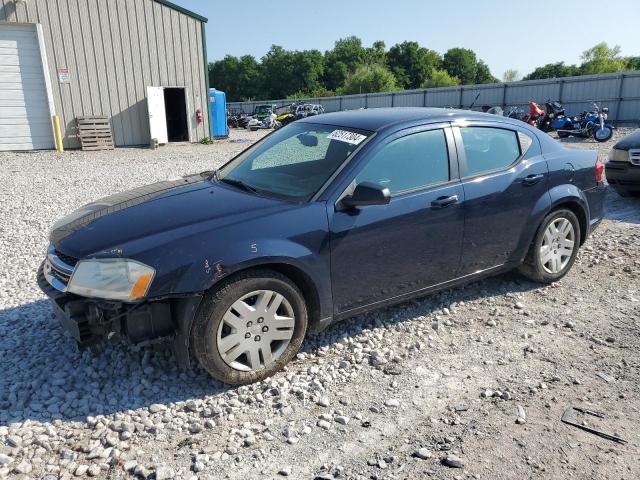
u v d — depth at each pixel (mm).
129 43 18453
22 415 3098
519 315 4414
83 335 3141
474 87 33250
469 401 3234
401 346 3924
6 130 17078
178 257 3092
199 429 2969
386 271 3848
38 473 2639
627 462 2688
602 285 5020
